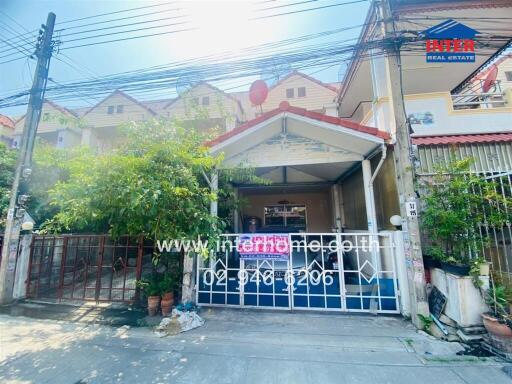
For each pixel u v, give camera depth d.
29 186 6.42
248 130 4.77
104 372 2.65
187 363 2.81
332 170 6.89
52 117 4.37
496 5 6.44
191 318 3.77
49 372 2.65
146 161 3.20
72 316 4.21
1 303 4.71
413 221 3.76
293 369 2.67
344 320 3.89
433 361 2.78
